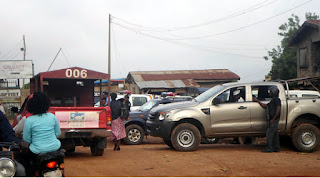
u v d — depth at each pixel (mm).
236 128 10562
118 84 42688
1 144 4715
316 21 26156
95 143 10000
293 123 10914
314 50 26562
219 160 8906
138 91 42594
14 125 10336
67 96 15188
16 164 4691
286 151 10812
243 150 10820
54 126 5648
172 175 7273
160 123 10711
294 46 29188
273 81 11477
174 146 10461
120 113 11516
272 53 34250
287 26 34062
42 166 5020
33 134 5473
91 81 15523
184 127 10453
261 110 10656
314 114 10750
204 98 11047
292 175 7250
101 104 12359
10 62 33344
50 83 14961
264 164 8383
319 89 18984
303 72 27984
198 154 9898
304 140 10648
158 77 44844
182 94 41781
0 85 33312
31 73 33562
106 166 8344
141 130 14438
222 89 10844
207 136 10602
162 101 15086
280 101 10273
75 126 9523
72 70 13539
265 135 10734
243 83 11000
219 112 10539
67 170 7832
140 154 10273
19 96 33406
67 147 9875
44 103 5574
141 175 7281
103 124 9734
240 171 7648
